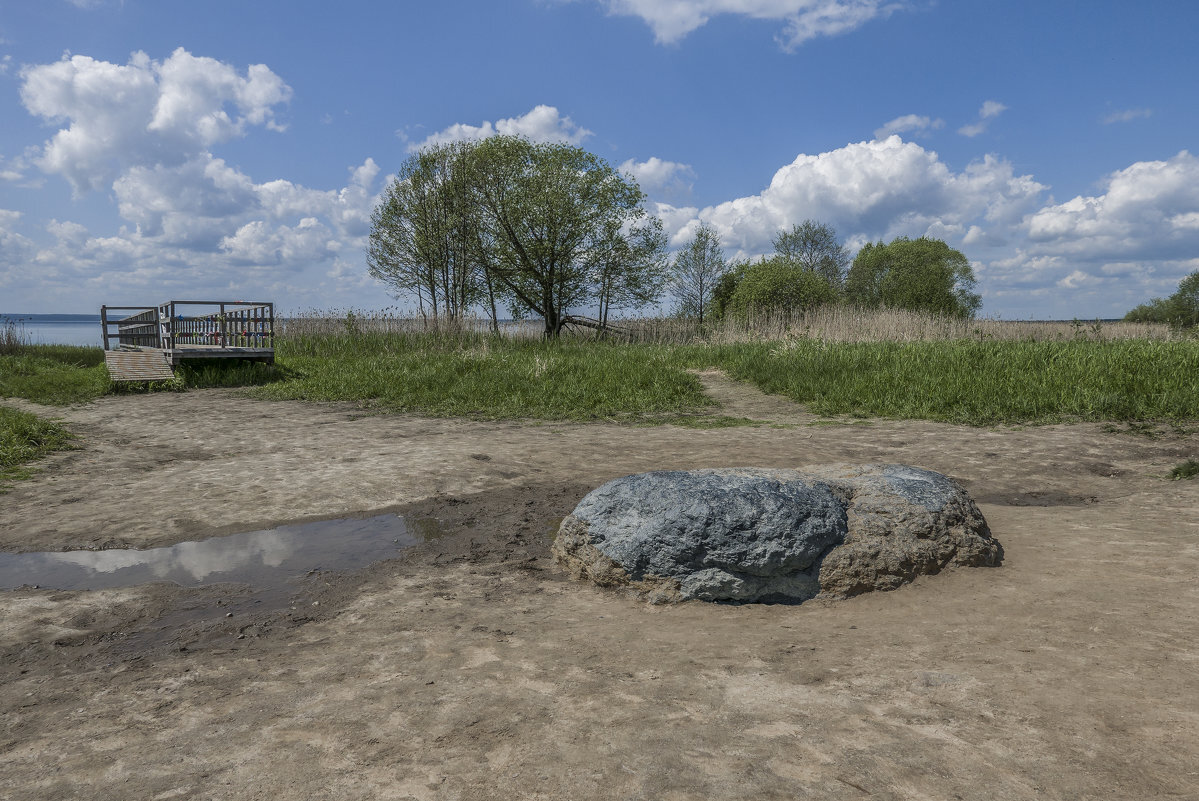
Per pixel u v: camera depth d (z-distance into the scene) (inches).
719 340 860.0
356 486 251.4
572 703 99.6
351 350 810.2
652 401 454.3
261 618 141.6
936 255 1638.8
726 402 468.4
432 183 1077.1
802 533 146.8
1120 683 96.8
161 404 477.7
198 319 711.7
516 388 480.4
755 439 340.5
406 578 164.2
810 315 888.9
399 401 461.7
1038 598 135.4
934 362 480.7
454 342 891.4
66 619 142.6
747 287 1214.3
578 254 1079.0
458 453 306.7
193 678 114.6
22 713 104.4
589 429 376.5
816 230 1782.7
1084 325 682.8
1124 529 181.5
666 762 82.7
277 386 541.6
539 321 1168.8
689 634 128.6
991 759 80.2
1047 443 306.8
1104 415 349.4
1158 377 386.6
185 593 156.3
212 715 100.6
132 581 165.6
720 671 109.8
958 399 401.1
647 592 151.2
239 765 85.9
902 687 100.3
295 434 359.6
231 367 609.6
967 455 293.1
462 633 129.9
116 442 336.8
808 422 390.0
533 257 1082.1
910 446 315.3
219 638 132.3
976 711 91.6
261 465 285.0
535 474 271.7
